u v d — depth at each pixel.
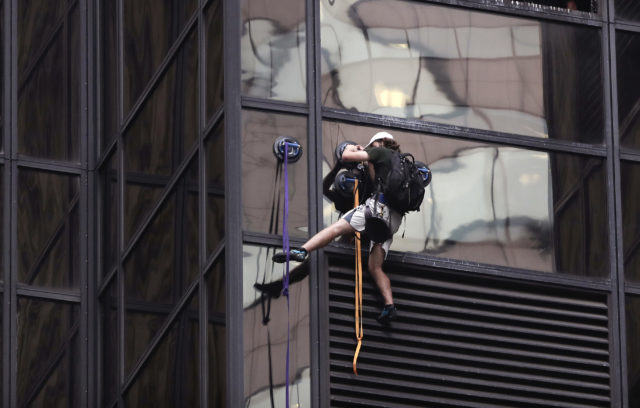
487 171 56.75
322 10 56.03
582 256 57.03
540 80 58.16
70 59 63.81
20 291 61.53
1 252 61.78
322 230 53.44
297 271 53.59
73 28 64.06
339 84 55.59
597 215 57.56
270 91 54.56
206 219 54.53
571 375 55.84
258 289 53.00
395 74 56.47
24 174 62.62
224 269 53.09
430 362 54.41
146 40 60.22
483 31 57.97
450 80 57.12
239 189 53.38
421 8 57.41
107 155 62.09
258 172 53.78
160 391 56.16
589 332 56.44
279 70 54.84
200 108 55.66
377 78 56.19
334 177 54.62
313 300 53.50
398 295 54.62
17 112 63.09
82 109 63.47
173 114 57.56
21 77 63.47
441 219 55.88
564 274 56.62
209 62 55.47
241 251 53.00
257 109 54.25
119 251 60.19
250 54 54.62
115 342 59.81
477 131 56.88
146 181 58.97
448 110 56.88
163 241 57.25
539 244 56.69
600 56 59.06
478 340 55.03
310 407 52.84
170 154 57.53
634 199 58.12
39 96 63.44
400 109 56.28
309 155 54.50
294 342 53.09
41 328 61.31
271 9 55.22
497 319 55.47
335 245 54.06
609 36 59.25
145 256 58.28
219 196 53.88
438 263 55.19
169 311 56.28
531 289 56.19
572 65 58.66
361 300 53.84
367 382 53.66
